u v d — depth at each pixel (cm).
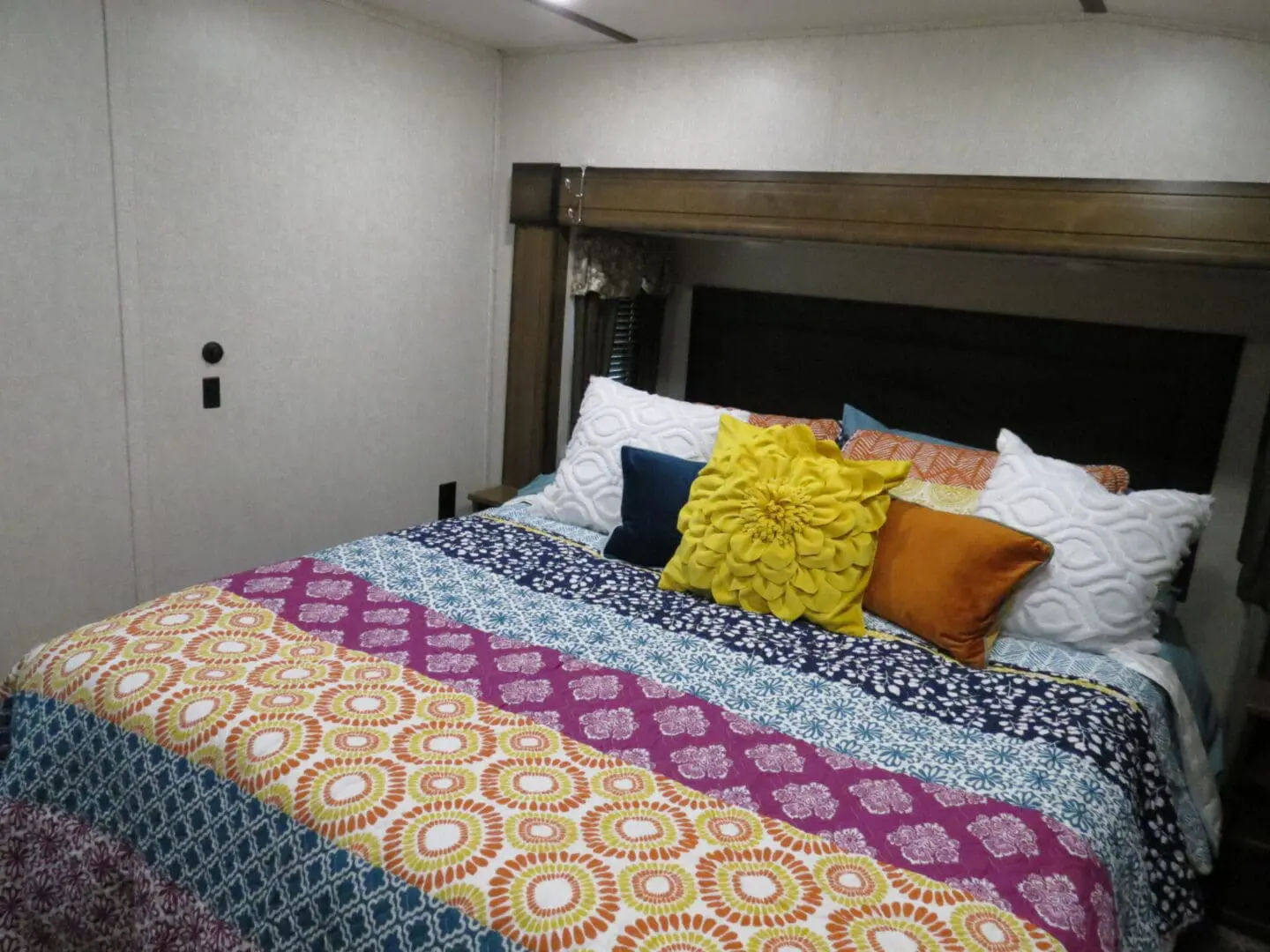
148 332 235
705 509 211
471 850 114
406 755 133
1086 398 258
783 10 233
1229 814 208
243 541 271
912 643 193
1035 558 188
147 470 242
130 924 134
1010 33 228
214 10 233
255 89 246
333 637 171
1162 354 246
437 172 302
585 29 271
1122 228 218
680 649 180
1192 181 210
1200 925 207
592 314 313
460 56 300
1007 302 267
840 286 292
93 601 237
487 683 158
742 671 172
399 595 194
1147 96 216
